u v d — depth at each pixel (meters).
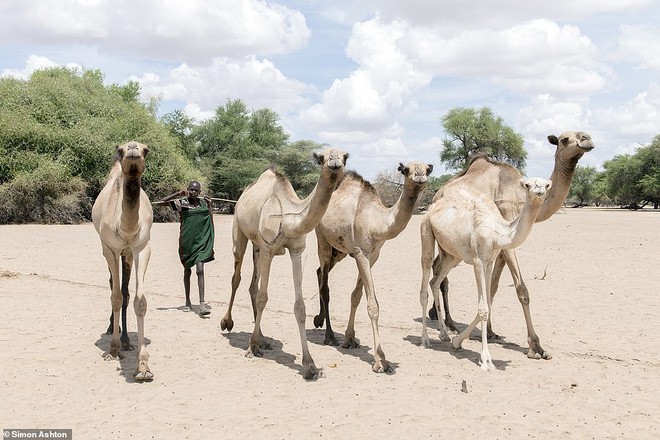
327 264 8.31
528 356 7.60
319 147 68.56
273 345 8.13
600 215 56.75
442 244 8.09
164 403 5.86
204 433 5.15
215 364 7.20
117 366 7.02
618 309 10.42
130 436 5.07
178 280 13.75
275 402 5.93
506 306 10.80
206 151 68.44
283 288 12.93
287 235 7.00
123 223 6.48
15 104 41.03
